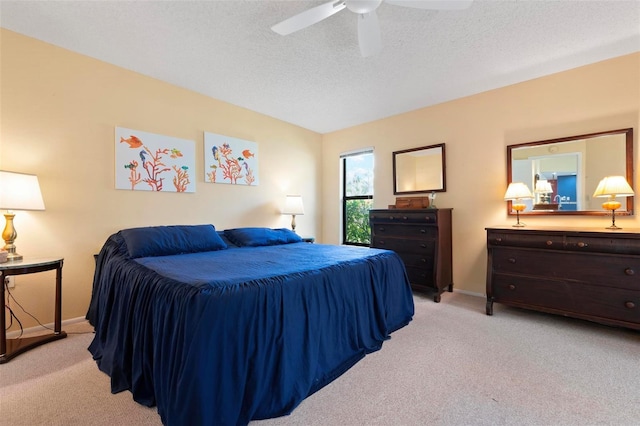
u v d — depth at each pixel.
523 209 2.95
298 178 4.50
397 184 4.00
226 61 2.64
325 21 2.06
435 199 3.64
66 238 2.47
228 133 3.60
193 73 2.87
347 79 2.97
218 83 3.08
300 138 4.54
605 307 2.19
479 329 2.38
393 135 4.06
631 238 2.07
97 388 1.58
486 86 3.14
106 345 1.86
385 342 2.16
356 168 4.60
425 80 2.99
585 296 2.26
